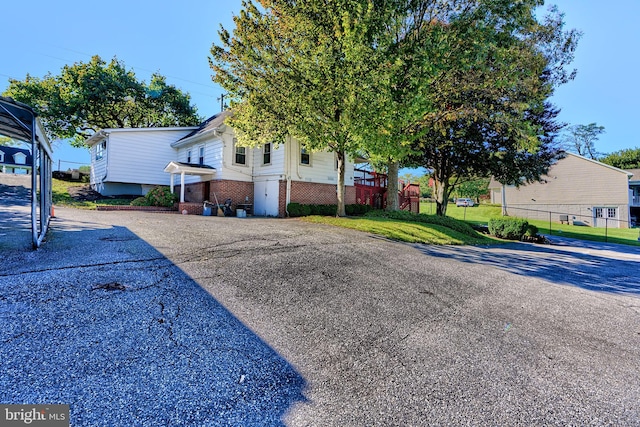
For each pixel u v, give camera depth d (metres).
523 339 3.34
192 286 3.91
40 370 2.12
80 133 23.12
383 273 5.41
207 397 2.03
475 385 2.42
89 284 3.62
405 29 9.84
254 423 1.85
